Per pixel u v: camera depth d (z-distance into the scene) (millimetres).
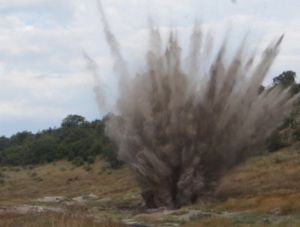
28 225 22781
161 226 26844
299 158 52250
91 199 50906
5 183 77000
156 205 40500
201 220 27250
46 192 65188
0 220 24969
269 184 43812
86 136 104375
